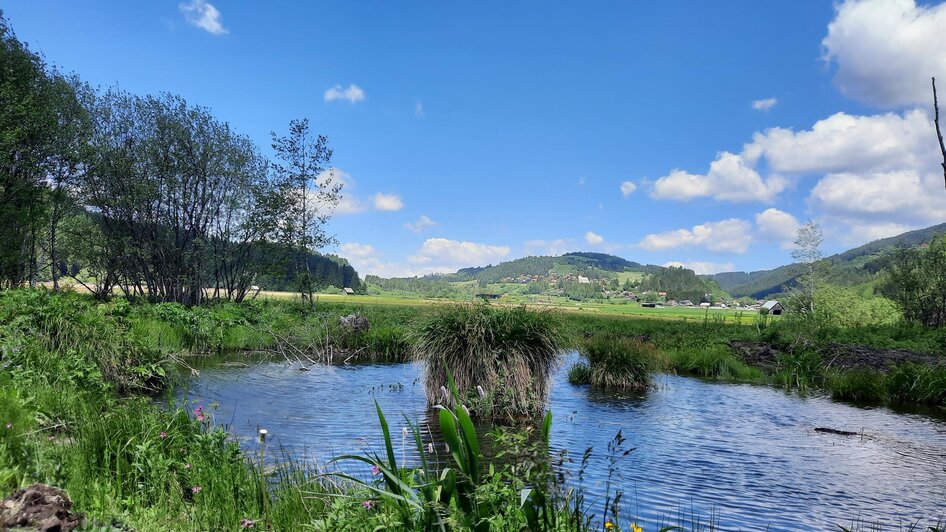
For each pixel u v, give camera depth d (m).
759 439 9.59
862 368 18.45
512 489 3.30
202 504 4.52
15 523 2.93
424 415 10.40
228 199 34.88
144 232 33.00
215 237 35.12
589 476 6.91
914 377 14.73
